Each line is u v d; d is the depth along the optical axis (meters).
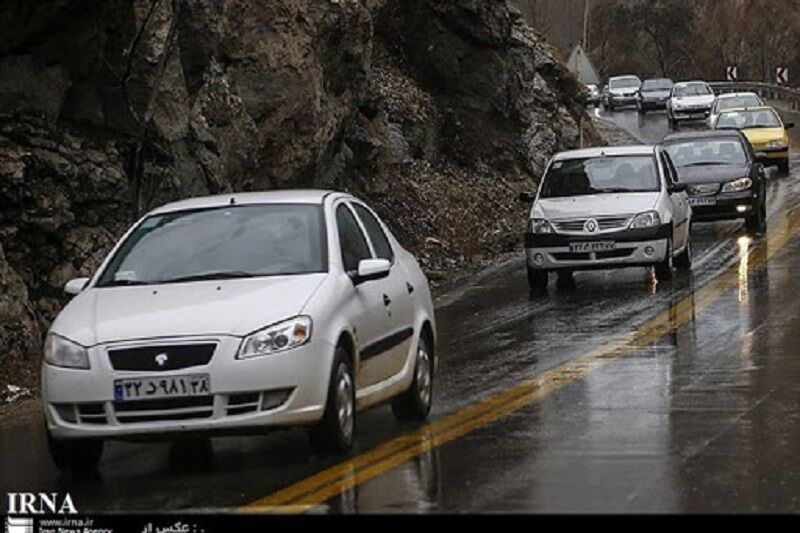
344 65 58.03
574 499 20.09
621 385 30.25
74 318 23.19
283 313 22.55
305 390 22.27
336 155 59.16
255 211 26.05
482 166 80.88
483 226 71.44
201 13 45.94
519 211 77.44
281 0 51.12
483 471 22.22
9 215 37.69
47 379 22.58
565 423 26.14
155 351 22.02
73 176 39.53
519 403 28.61
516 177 82.12
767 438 24.03
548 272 51.91
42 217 38.09
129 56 41.50
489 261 63.16
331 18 54.69
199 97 46.78
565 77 98.81
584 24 144.25
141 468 23.97
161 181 43.50
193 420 21.86
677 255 52.59
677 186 52.56
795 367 31.58
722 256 57.50
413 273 28.28
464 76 81.25
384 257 27.31
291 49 51.34
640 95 165.88
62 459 23.17
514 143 83.94
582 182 52.28
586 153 53.50
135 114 42.94
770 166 99.44
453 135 80.25
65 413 22.42
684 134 71.31
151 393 21.88
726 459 22.48
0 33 38.31
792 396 28.05
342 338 23.61
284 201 26.16
